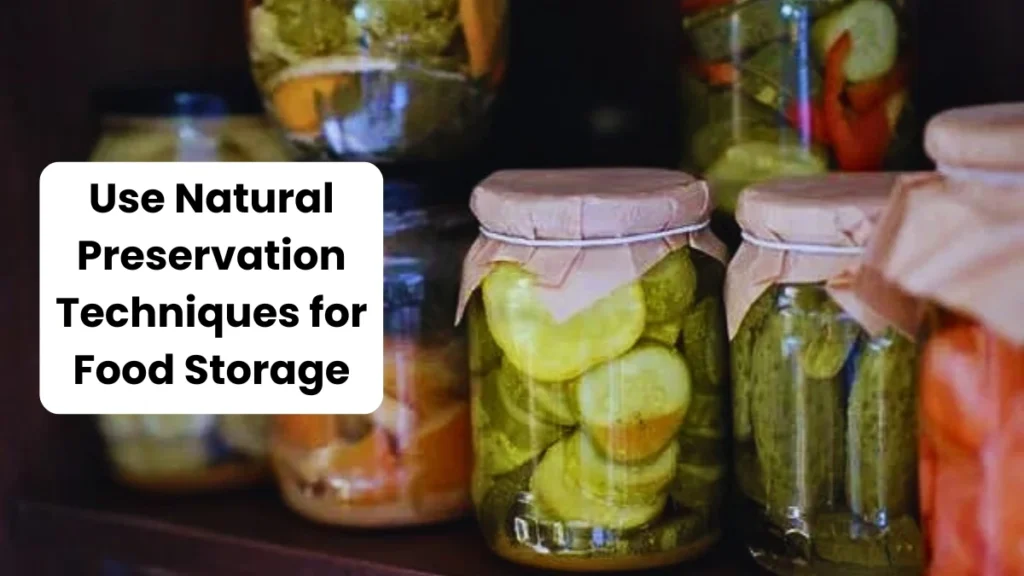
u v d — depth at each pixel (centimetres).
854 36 56
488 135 65
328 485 59
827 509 50
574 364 51
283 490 62
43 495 65
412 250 59
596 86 72
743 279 50
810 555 50
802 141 57
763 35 57
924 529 44
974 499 42
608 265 50
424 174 60
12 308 63
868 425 49
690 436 53
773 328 50
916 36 60
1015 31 62
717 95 59
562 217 50
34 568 65
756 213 49
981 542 42
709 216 54
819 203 47
